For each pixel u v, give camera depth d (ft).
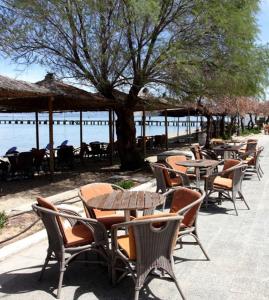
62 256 13.52
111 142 55.31
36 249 17.95
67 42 40.68
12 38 36.70
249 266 15.64
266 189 32.24
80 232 14.99
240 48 39.29
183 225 15.58
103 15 37.99
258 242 18.51
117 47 39.55
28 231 20.65
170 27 38.99
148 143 75.77
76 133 138.51
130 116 47.06
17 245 17.88
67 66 42.45
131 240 12.53
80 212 24.13
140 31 38.75
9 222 22.54
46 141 105.70
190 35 39.06
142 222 11.84
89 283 14.21
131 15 36.22
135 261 12.56
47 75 41.81
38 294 13.43
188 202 15.94
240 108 85.51
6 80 33.09
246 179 37.47
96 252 15.17
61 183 39.58
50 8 37.01
